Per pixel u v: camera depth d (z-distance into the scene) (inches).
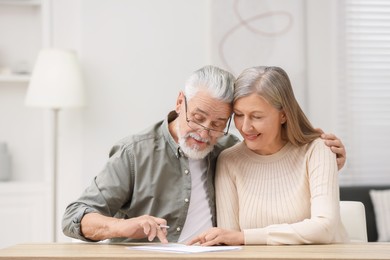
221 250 89.1
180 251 87.1
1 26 212.8
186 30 207.6
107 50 204.7
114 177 110.1
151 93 205.9
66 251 88.4
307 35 214.7
